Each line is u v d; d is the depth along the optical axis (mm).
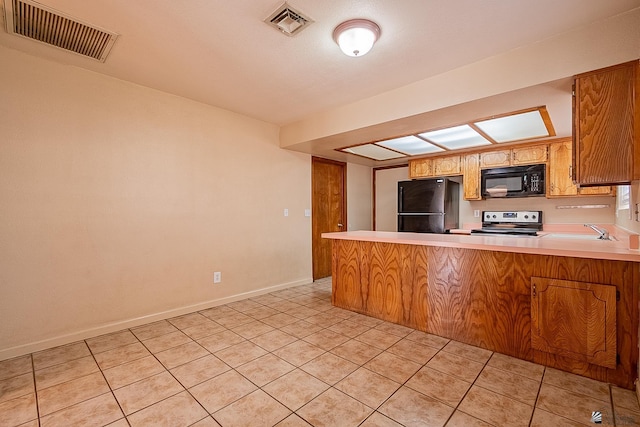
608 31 1884
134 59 2412
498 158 4238
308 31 2025
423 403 1722
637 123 1829
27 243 2355
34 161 2381
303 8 1795
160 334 2715
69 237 2543
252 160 3881
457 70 2523
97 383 1944
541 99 2426
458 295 2543
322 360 2225
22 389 1878
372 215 6055
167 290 3117
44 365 2168
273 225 4152
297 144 4055
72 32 2053
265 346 2465
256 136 3920
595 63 1928
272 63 2459
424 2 1740
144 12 1834
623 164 1872
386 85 2873
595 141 1948
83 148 2609
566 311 2010
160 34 2068
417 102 2785
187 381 1964
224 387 1895
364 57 2350
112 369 2115
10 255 2289
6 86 2266
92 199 2656
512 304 2275
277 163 4199
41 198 2412
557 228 4090
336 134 3529
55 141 2473
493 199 4660
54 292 2469
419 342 2523
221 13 1841
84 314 2613
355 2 1741
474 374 2023
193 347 2453
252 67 2525
